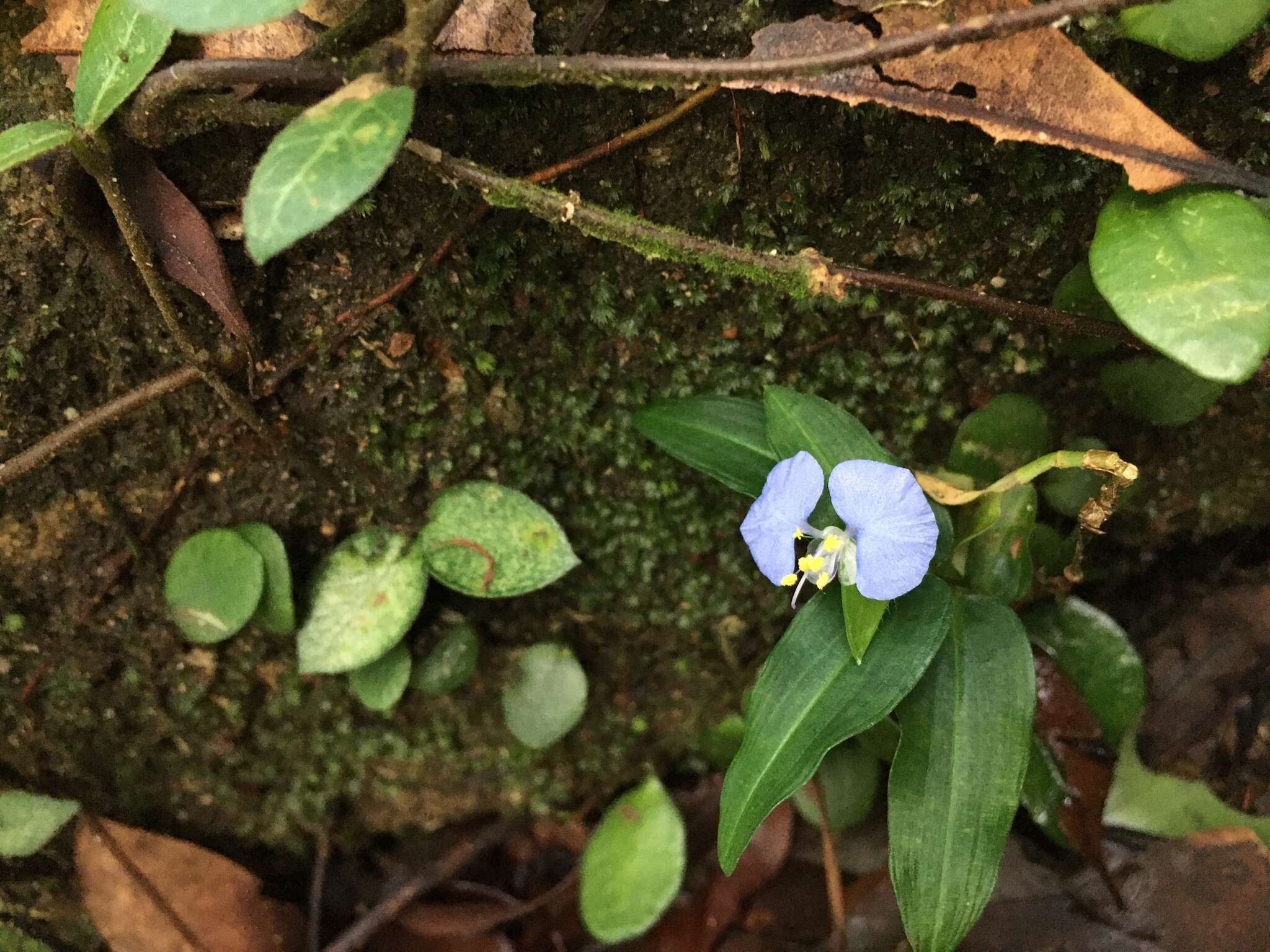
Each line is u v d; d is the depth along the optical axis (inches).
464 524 5.5
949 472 5.2
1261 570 5.8
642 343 5.3
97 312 5.0
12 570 5.6
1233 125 4.6
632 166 4.8
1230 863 5.2
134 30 3.9
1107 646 5.4
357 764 6.4
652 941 6.1
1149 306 3.9
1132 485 5.7
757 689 4.5
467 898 6.4
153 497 5.5
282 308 5.0
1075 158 4.6
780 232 5.0
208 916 6.0
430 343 5.2
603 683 6.4
